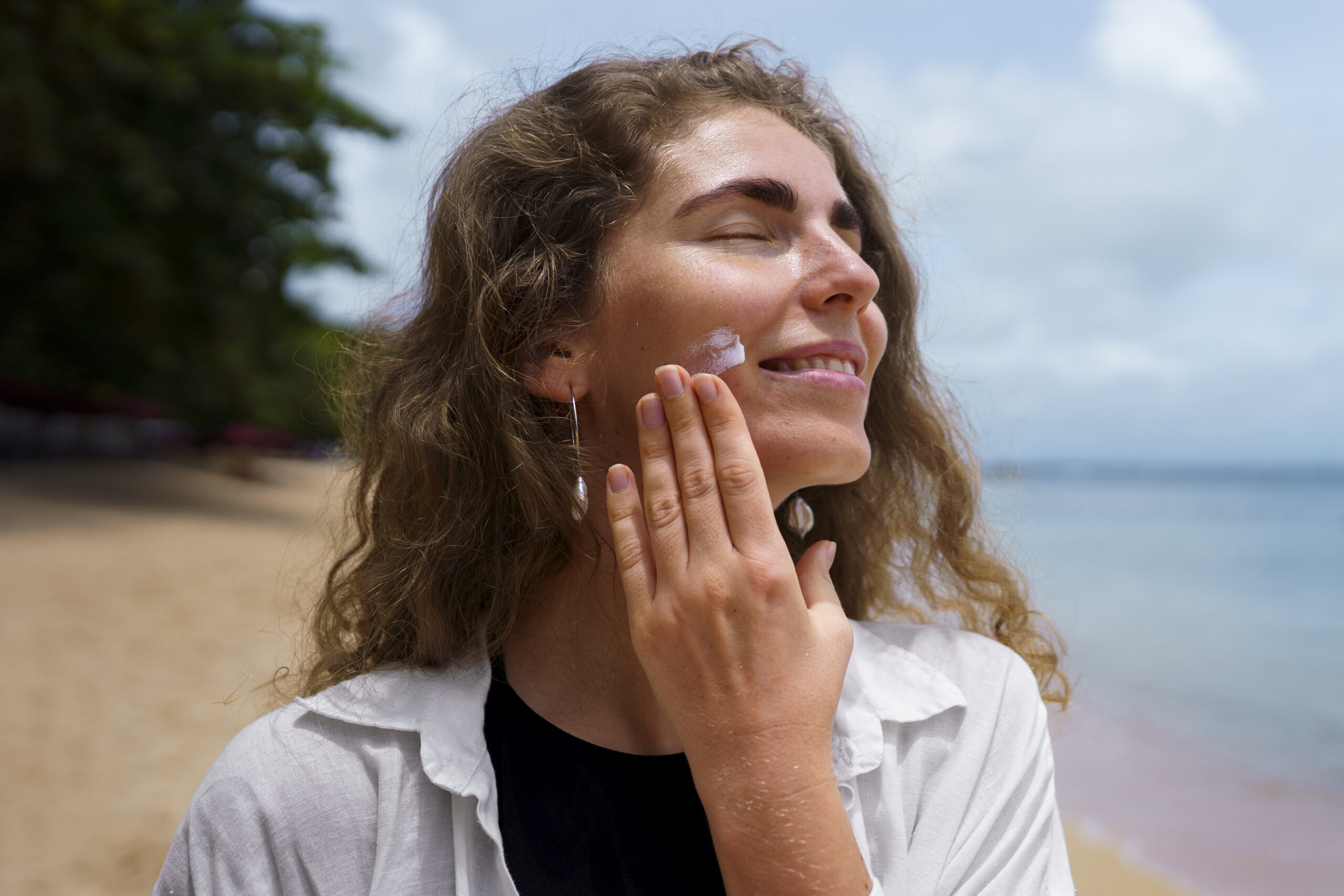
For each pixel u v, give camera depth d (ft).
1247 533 176.65
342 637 5.43
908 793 4.51
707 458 3.75
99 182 61.77
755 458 3.75
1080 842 21.94
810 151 4.87
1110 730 34.09
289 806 4.08
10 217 58.90
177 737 20.99
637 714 4.55
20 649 26.91
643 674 4.57
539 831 4.13
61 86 58.75
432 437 5.03
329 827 4.07
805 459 4.27
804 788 3.46
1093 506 329.31
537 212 4.92
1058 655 6.59
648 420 3.84
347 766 4.19
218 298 70.74
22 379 75.36
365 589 5.24
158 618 32.14
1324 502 378.32
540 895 3.97
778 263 4.46
